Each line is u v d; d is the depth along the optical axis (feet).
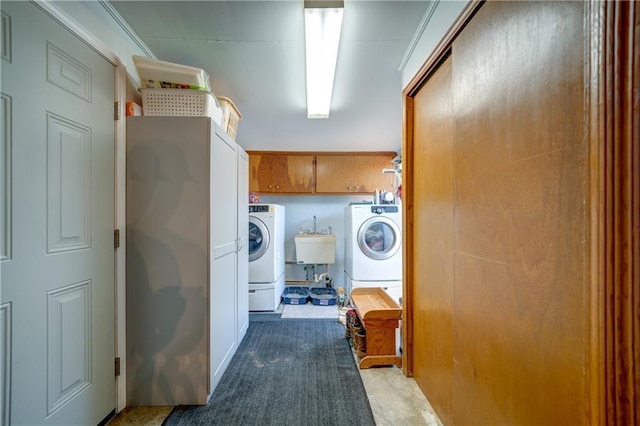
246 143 11.75
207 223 5.09
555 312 2.24
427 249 5.22
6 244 3.11
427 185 5.24
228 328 6.39
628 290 1.67
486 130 3.17
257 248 10.64
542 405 2.37
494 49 3.01
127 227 4.98
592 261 1.84
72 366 3.93
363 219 10.94
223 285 5.99
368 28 4.96
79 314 4.05
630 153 1.66
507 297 2.83
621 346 1.70
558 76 2.19
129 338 4.98
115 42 4.83
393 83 6.90
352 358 6.82
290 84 6.95
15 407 3.18
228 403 5.10
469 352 3.56
